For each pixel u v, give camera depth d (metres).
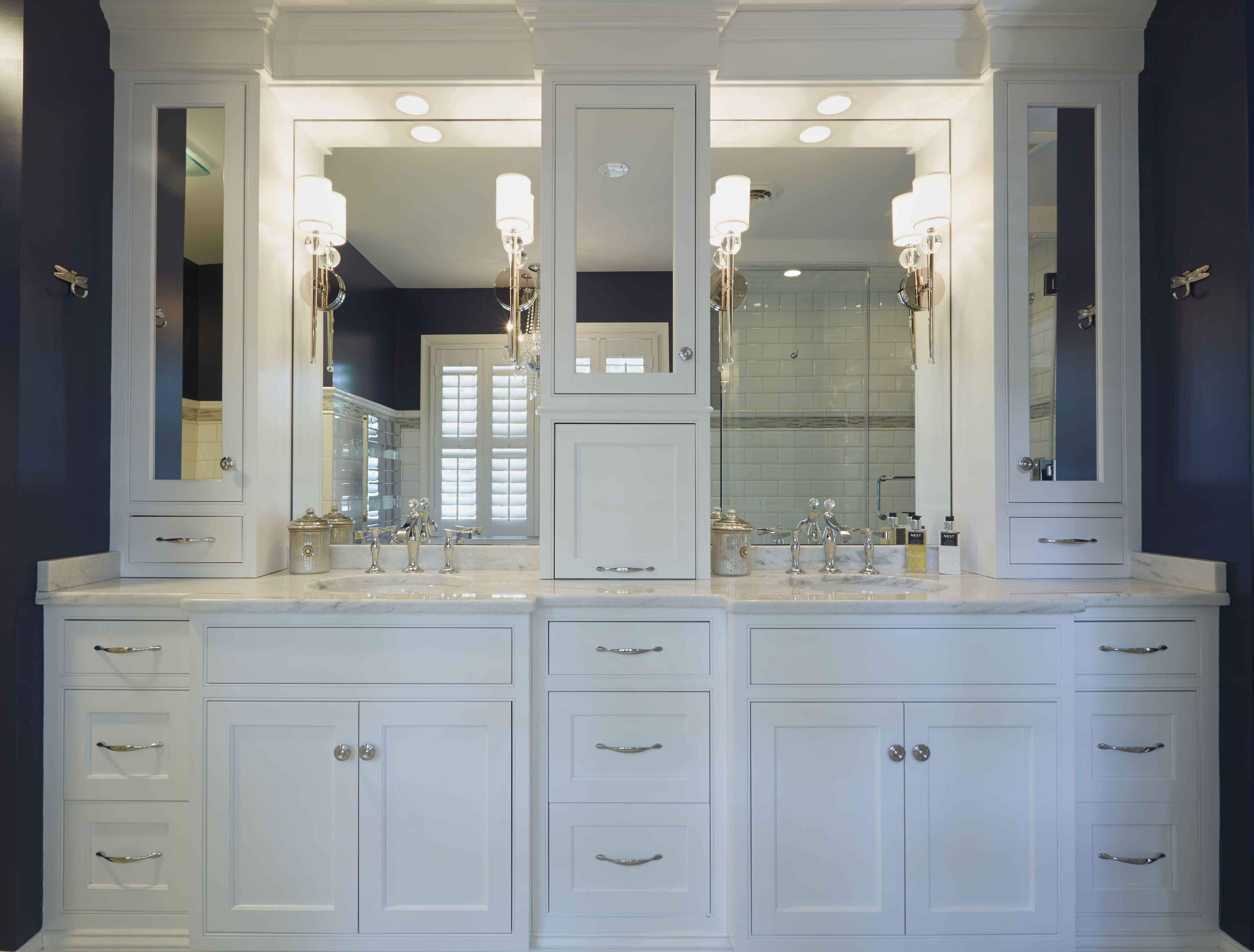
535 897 1.75
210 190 2.12
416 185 2.39
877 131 2.38
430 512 2.38
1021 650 1.72
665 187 2.09
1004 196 2.13
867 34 2.13
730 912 1.74
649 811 1.76
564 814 1.76
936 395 2.38
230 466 2.11
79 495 1.96
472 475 2.38
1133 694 1.83
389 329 2.39
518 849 1.72
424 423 2.39
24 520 1.76
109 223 2.09
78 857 1.80
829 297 2.39
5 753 1.72
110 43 2.09
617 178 2.09
